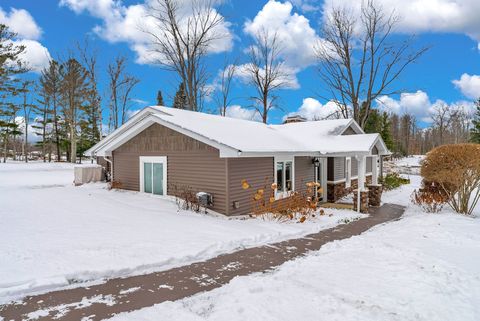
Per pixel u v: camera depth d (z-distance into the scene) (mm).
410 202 15203
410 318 3863
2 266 5230
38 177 21578
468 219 10148
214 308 4168
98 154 14648
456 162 11461
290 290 4664
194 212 10438
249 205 11086
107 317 3926
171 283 5117
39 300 4395
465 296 4500
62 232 7375
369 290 4656
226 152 9773
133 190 13805
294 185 13680
